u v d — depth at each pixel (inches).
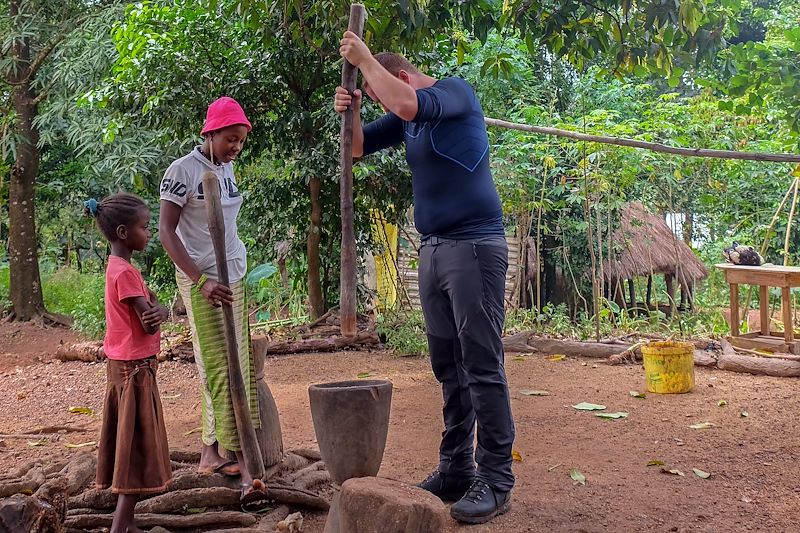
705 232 529.3
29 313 457.4
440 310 128.9
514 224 438.0
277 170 361.1
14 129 463.5
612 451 166.1
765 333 299.0
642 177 446.0
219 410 129.5
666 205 434.6
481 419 125.0
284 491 130.4
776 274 280.8
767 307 299.7
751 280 290.4
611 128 337.4
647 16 177.6
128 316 116.0
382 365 287.0
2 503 102.1
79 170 546.9
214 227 115.7
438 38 299.7
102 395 250.1
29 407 235.5
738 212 466.0
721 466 154.0
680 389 227.0
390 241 421.4
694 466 154.4
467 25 191.0
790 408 205.8
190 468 143.4
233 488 130.6
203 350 129.5
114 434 117.0
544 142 362.9
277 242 383.2
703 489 140.1
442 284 125.6
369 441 110.6
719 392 228.4
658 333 342.6
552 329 355.6
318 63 307.0
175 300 444.8
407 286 447.8
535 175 391.9
